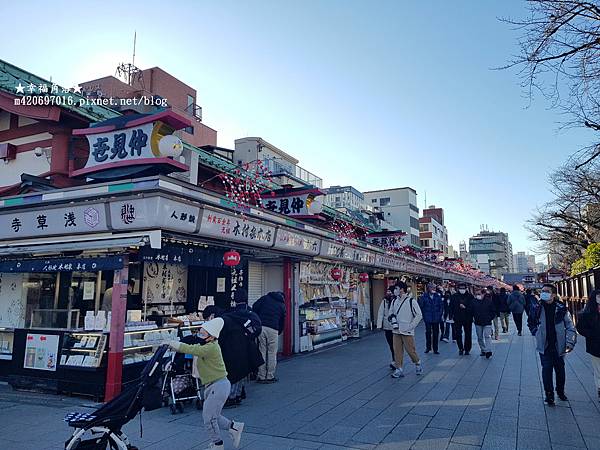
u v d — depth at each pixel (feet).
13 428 19.48
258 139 73.61
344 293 56.34
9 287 31.68
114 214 23.91
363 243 54.44
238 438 16.05
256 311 29.99
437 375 30.68
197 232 26.07
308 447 16.84
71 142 31.32
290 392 26.11
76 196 25.04
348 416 20.94
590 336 23.65
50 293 30.55
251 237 31.53
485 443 16.99
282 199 42.39
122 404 14.60
